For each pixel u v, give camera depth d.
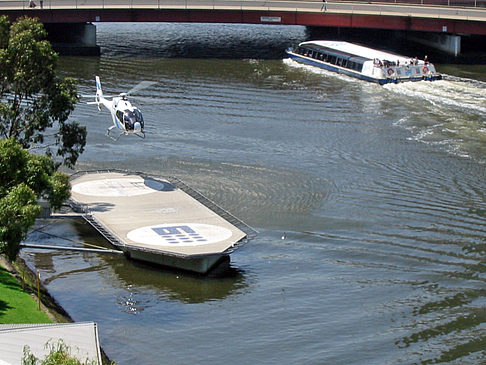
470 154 99.12
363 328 60.47
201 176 91.19
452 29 154.12
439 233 77.19
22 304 59.06
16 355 46.19
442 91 130.38
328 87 132.75
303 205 83.44
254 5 160.12
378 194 86.50
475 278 68.38
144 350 57.34
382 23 156.25
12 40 79.06
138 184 84.88
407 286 67.00
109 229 72.00
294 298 65.12
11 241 60.22
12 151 64.75
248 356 56.69
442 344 58.19
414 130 108.62
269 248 74.25
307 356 56.69
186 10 156.88
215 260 70.31
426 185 89.19
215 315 62.44
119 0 159.50
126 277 68.44
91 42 159.12
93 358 47.16
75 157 84.19
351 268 70.44
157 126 109.94
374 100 124.44
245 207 82.75
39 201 76.44
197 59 154.12
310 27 192.25
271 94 127.81
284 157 97.88
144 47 166.00
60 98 81.38
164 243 69.25
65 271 69.38
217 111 117.25
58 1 159.12
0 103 80.69
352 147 101.75
